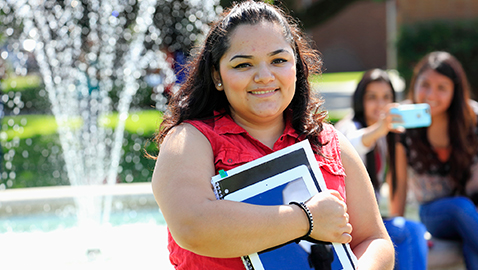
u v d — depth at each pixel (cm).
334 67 2375
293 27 160
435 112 306
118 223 431
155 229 416
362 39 2345
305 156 142
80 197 460
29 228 424
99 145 783
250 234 127
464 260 294
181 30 938
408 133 312
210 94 152
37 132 881
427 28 934
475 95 918
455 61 311
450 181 310
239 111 148
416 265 257
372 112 322
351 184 153
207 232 126
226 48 142
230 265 138
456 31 920
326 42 2367
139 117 967
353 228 151
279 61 142
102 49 968
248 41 140
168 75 918
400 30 947
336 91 1438
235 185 135
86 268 328
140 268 324
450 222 299
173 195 131
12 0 825
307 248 135
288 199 138
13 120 998
